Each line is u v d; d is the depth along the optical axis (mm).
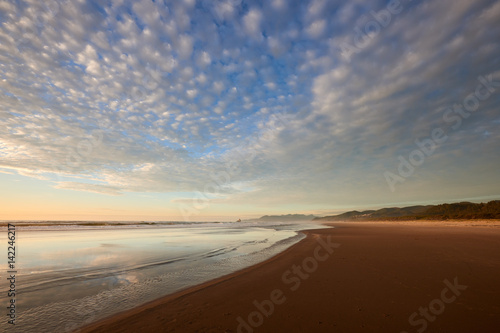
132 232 22656
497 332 3014
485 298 4230
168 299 4418
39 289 5016
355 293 4578
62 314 3734
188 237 17531
